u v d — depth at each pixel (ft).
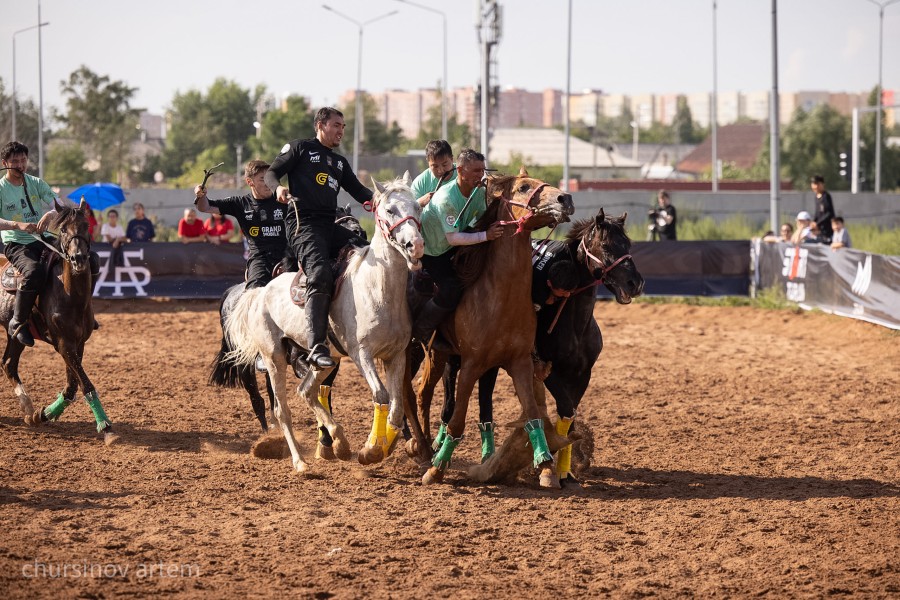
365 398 52.60
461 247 33.81
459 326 34.01
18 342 44.98
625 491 35.01
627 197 183.01
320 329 34.45
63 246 40.45
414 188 37.60
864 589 25.12
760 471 38.29
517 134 356.18
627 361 66.85
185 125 440.04
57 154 303.27
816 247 82.99
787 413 49.83
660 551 28.19
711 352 70.64
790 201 186.19
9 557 26.63
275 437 39.55
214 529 29.60
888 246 111.14
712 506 32.89
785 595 24.81
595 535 29.58
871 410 50.49
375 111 428.97
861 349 69.72
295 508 32.04
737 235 133.59
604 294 97.40
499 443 42.65
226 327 41.98
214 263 95.91
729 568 26.76
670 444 42.96
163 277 95.25
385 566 26.61
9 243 43.16
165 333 77.77
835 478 36.96
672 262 94.22
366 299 34.12
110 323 82.38
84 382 42.14
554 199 31.40
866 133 339.77
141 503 32.17
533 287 34.83
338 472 37.11
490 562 27.09
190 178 301.63
